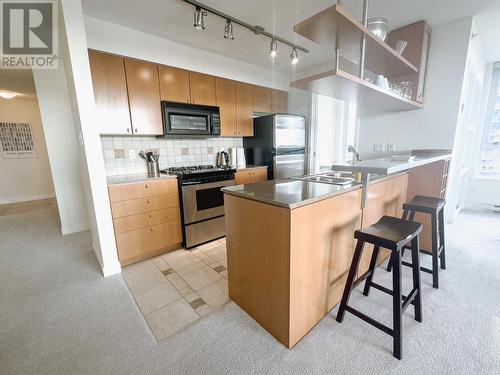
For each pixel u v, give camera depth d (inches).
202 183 107.5
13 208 179.6
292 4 82.0
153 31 99.4
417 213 98.0
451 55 97.8
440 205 76.5
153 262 95.0
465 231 119.0
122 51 95.1
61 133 123.3
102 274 86.1
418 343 53.8
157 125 104.4
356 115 126.2
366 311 64.5
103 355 52.6
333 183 67.6
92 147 76.7
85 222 134.0
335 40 65.5
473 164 154.5
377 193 78.4
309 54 127.0
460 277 79.2
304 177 82.0
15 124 197.2
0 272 88.4
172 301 70.9
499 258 91.6
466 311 63.4
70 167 127.3
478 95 139.2
